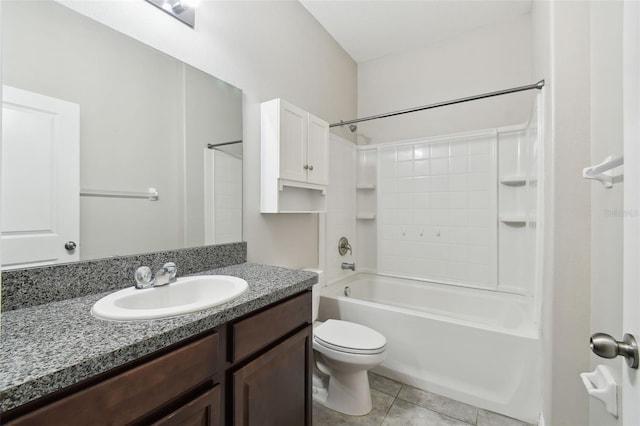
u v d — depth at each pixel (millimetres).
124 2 1154
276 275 1318
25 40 894
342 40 2689
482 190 2412
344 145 2834
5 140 846
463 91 2572
